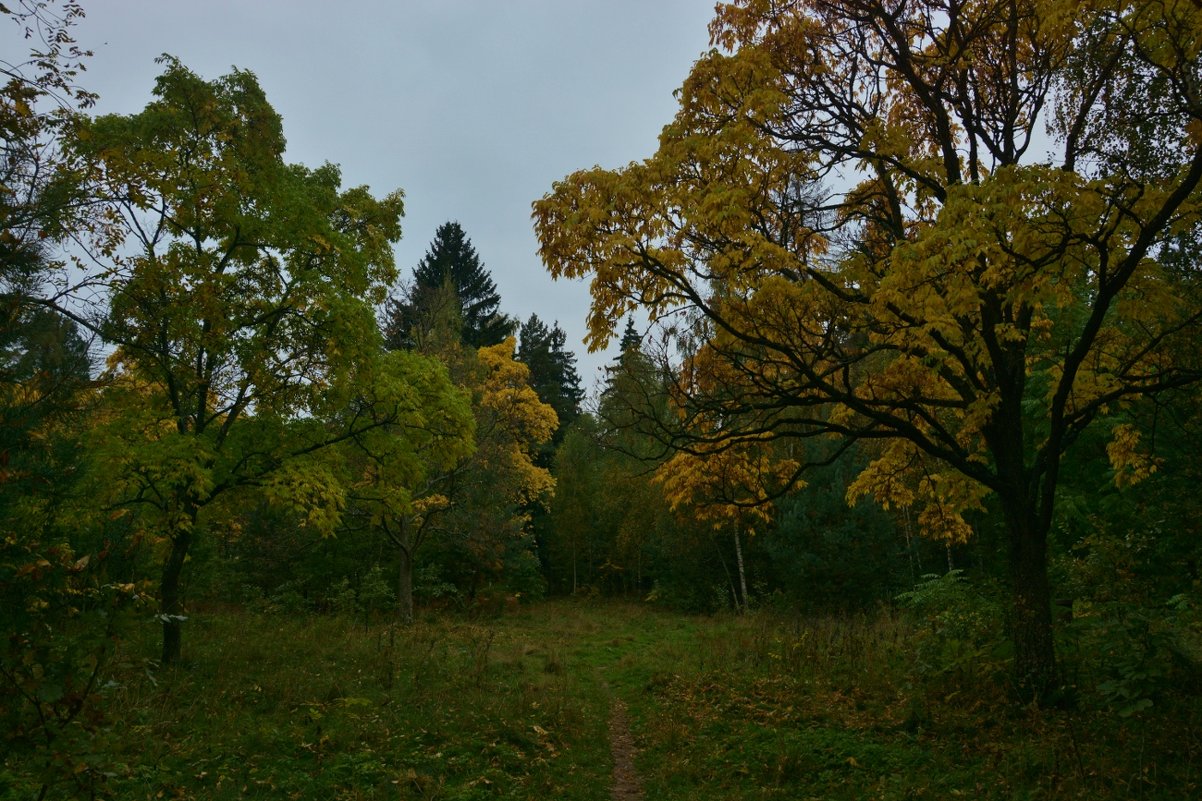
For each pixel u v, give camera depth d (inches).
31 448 179.3
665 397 344.2
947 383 370.6
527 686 458.3
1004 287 276.7
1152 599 298.4
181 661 439.8
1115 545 331.0
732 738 323.6
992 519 592.7
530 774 291.6
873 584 841.5
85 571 126.2
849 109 351.3
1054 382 336.8
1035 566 305.6
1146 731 247.9
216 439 483.8
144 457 404.8
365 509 877.2
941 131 335.3
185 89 454.0
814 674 422.3
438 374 606.9
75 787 122.3
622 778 309.6
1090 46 294.4
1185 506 297.0
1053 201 233.3
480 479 999.0
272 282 483.2
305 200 485.7
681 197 289.4
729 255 279.9
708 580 1200.2
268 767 274.7
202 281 426.0
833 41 351.9
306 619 725.9
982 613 397.1
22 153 187.6
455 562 1128.8
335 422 550.3
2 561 123.5
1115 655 287.4
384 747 306.5
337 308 474.9
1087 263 243.1
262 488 479.2
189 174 440.5
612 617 1144.2
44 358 186.9
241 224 455.2
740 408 318.7
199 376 431.5
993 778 235.1
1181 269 307.7
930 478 396.2
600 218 284.7
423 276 1824.6
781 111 325.4
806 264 325.4
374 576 884.6
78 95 198.7
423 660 504.7
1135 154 304.0
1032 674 296.8
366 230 558.3
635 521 1429.6
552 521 1606.8
